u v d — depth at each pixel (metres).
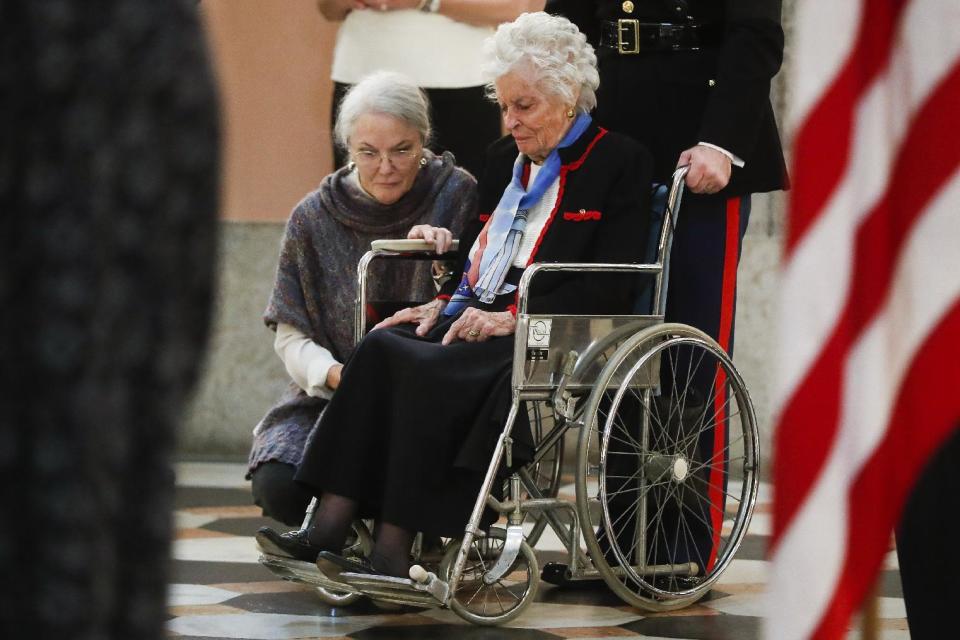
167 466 1.04
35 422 0.96
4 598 0.96
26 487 0.96
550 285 5.98
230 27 11.25
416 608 6.19
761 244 10.73
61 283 0.97
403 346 5.75
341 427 5.77
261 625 5.75
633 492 6.33
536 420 6.52
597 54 6.68
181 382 1.04
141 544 1.03
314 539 5.71
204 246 1.04
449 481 5.59
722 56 6.23
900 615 5.89
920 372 2.16
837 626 1.99
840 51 2.02
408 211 6.88
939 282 2.14
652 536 6.47
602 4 6.66
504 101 6.22
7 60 0.98
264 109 11.33
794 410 2.00
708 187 6.11
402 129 6.69
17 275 0.97
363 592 5.45
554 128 6.21
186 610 6.03
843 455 2.01
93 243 0.98
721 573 6.32
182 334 1.04
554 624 5.83
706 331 6.51
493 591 6.48
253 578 6.81
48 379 0.96
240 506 9.09
